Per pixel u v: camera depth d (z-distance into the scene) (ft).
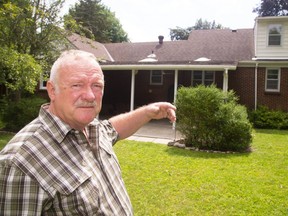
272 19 53.52
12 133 36.45
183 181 18.17
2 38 36.76
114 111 66.44
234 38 65.36
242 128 27.91
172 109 6.98
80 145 4.71
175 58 63.52
